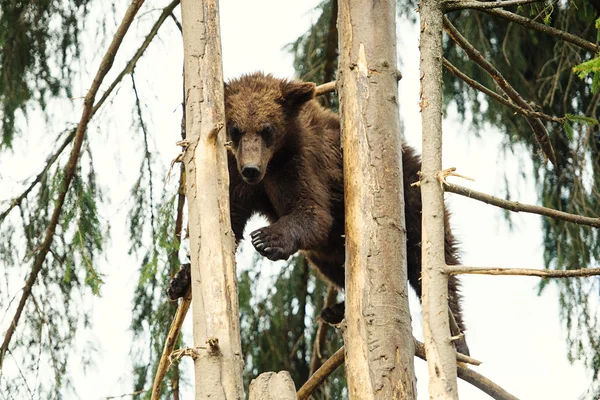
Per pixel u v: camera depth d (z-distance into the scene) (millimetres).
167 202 11281
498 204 7672
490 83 14234
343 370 14195
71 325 12289
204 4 8602
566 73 14391
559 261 13422
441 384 6500
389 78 8766
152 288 12414
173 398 12242
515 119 14289
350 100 8727
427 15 8336
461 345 12266
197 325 7613
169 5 11703
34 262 12117
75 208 11812
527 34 14562
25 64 12992
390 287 8008
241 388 7406
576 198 13648
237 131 11984
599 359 12656
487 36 14688
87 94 10914
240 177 12227
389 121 8602
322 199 11984
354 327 7953
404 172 12852
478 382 9891
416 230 12766
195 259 7805
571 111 14414
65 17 12844
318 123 12773
